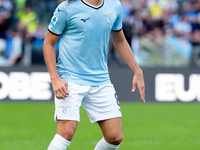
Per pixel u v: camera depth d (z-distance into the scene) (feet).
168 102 111.04
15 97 108.88
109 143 44.24
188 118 97.76
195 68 110.11
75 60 42.34
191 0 130.52
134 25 123.54
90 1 41.52
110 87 44.57
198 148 70.23
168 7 129.80
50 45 41.83
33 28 123.24
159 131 84.17
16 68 107.96
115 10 43.21
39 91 109.09
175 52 122.83
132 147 70.03
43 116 97.71
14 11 124.57
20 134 79.77
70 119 41.91
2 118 94.53
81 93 42.65
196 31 127.34
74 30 41.57
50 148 41.75
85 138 76.48
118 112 44.11
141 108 107.86
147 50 121.80
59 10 41.16
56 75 41.45
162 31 124.98
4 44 121.08
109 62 117.80
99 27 41.63
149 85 110.01
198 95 110.83
